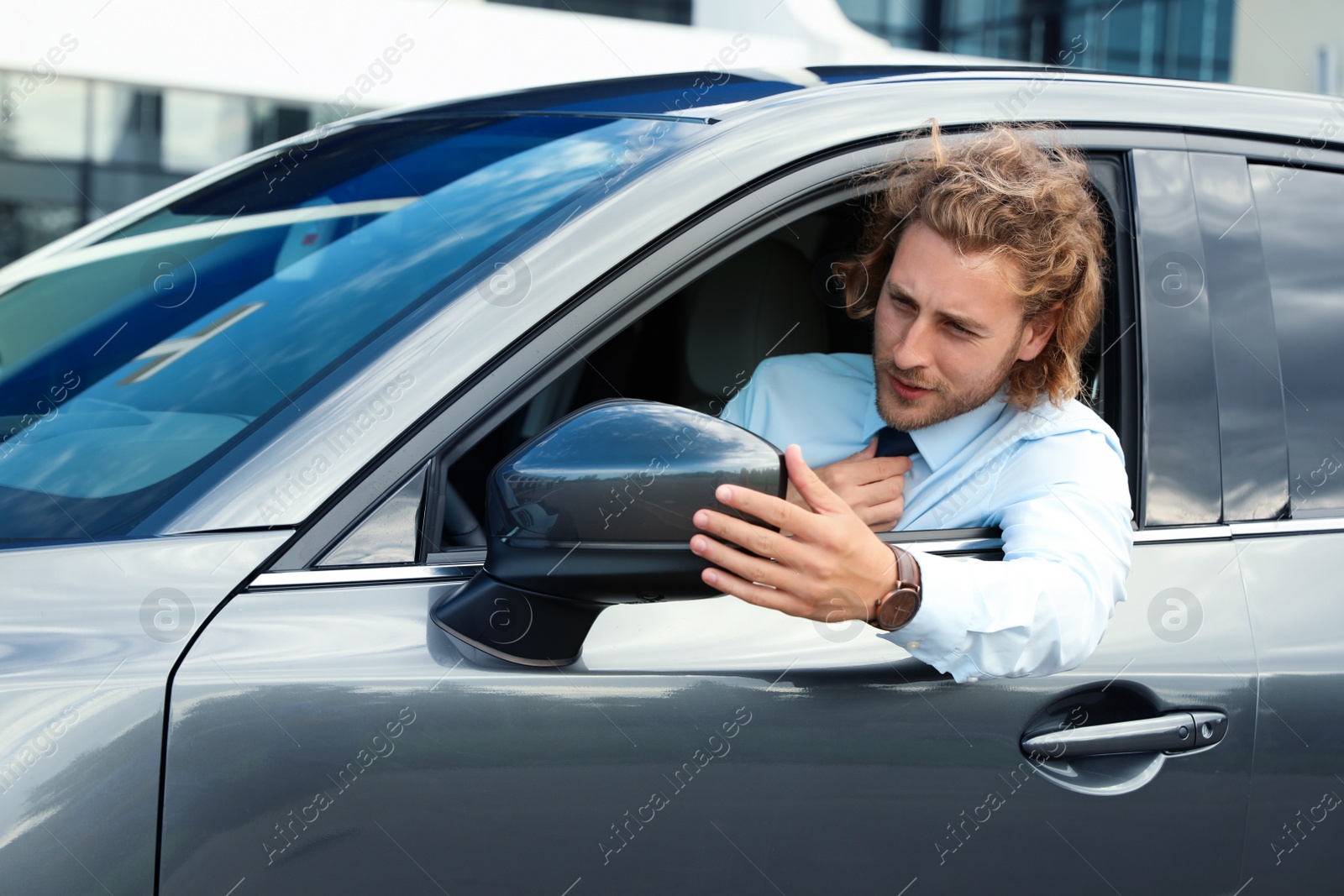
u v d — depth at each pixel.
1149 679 1.30
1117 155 1.49
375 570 1.06
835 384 1.61
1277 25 14.54
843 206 1.60
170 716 0.96
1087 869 1.28
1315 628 1.40
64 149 7.98
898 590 1.09
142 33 8.11
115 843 0.92
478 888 1.03
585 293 1.16
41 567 1.02
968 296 1.24
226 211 1.69
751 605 1.18
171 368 1.31
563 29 9.52
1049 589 1.18
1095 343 1.50
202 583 1.01
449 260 1.30
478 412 1.10
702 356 1.78
